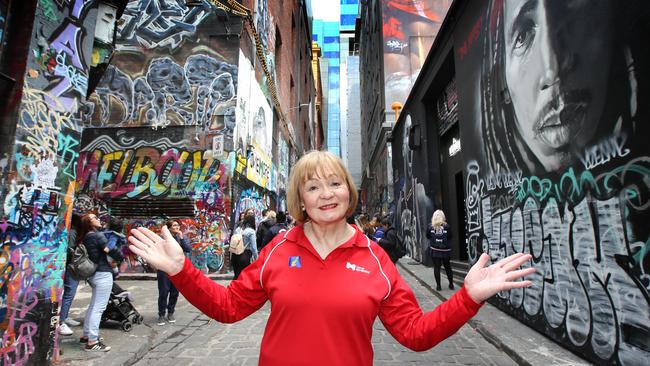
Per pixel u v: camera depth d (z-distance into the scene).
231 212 10.16
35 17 3.48
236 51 11.05
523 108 4.95
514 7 5.19
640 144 2.89
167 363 4.01
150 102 10.88
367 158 33.97
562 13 4.00
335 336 1.32
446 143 11.51
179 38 11.21
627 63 3.03
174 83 10.96
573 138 3.82
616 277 3.18
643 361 2.87
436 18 20.73
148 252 1.35
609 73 3.25
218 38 11.13
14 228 3.24
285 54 20.59
